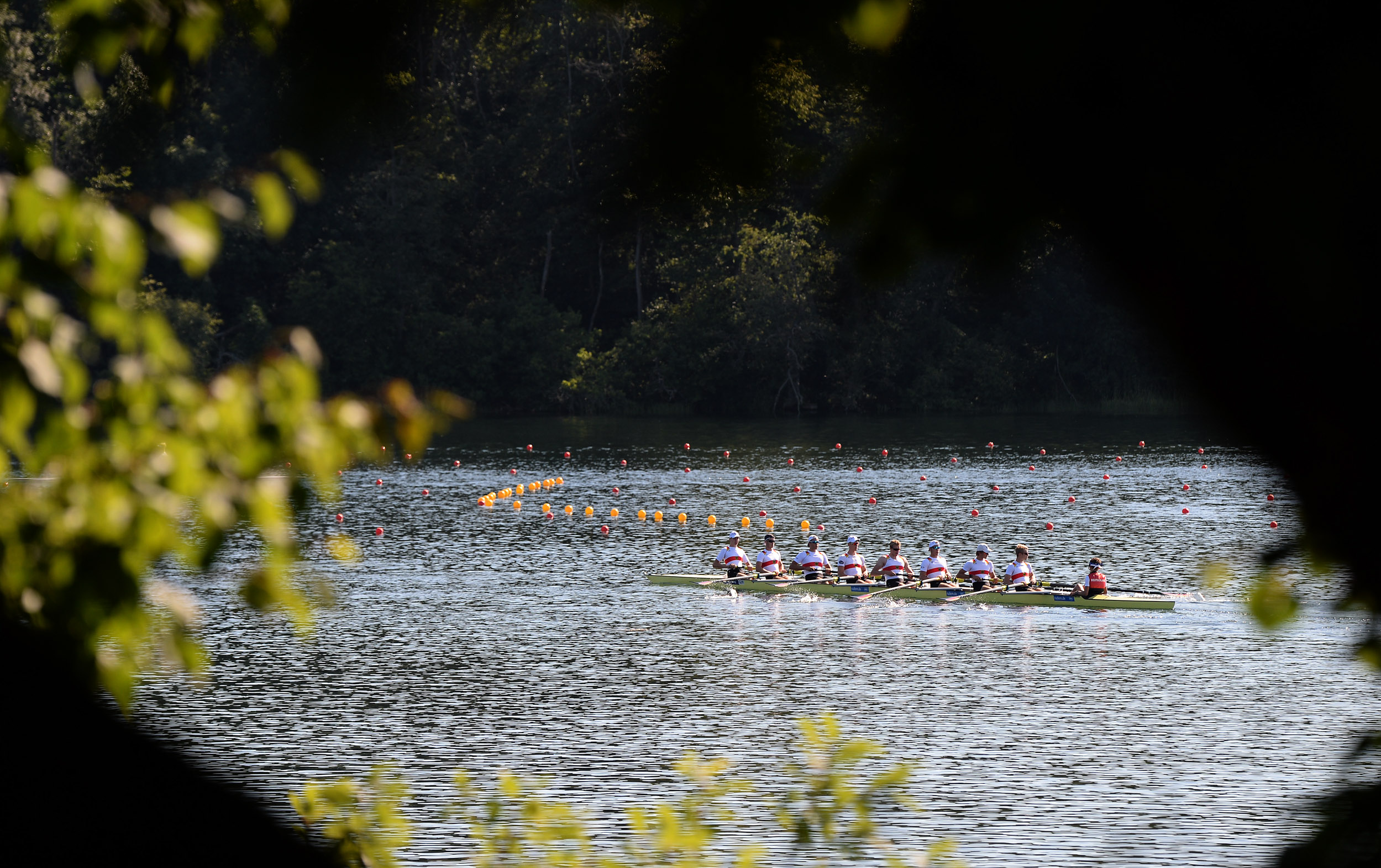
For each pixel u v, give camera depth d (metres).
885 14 14.82
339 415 17.70
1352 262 13.37
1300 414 13.86
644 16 19.39
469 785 44.03
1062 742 103.00
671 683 123.12
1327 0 13.29
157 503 16.02
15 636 16.83
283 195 16.39
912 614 155.00
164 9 17.62
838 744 35.97
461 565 191.75
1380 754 18.80
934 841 81.62
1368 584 14.32
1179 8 13.60
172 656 16.97
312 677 125.19
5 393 14.66
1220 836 82.44
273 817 34.31
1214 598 160.88
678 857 37.75
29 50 190.50
